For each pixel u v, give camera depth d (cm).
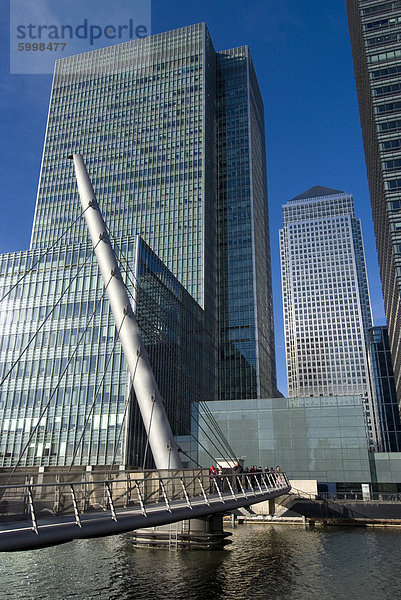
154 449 3203
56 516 1689
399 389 11044
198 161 13538
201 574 2831
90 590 2450
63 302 7769
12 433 7194
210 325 12381
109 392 7038
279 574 2908
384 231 9825
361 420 6844
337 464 6731
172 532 3597
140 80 15200
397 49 10494
